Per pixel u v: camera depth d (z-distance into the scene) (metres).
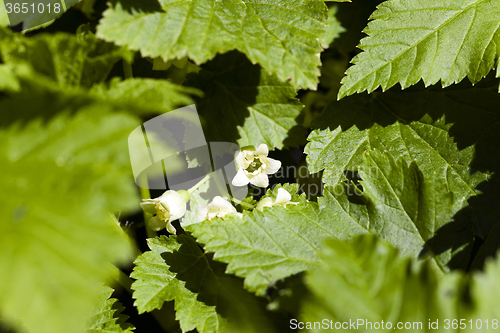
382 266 0.26
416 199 0.29
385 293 0.26
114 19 0.28
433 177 0.29
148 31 0.28
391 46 0.30
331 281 0.26
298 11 0.29
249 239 0.29
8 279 0.26
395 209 0.29
